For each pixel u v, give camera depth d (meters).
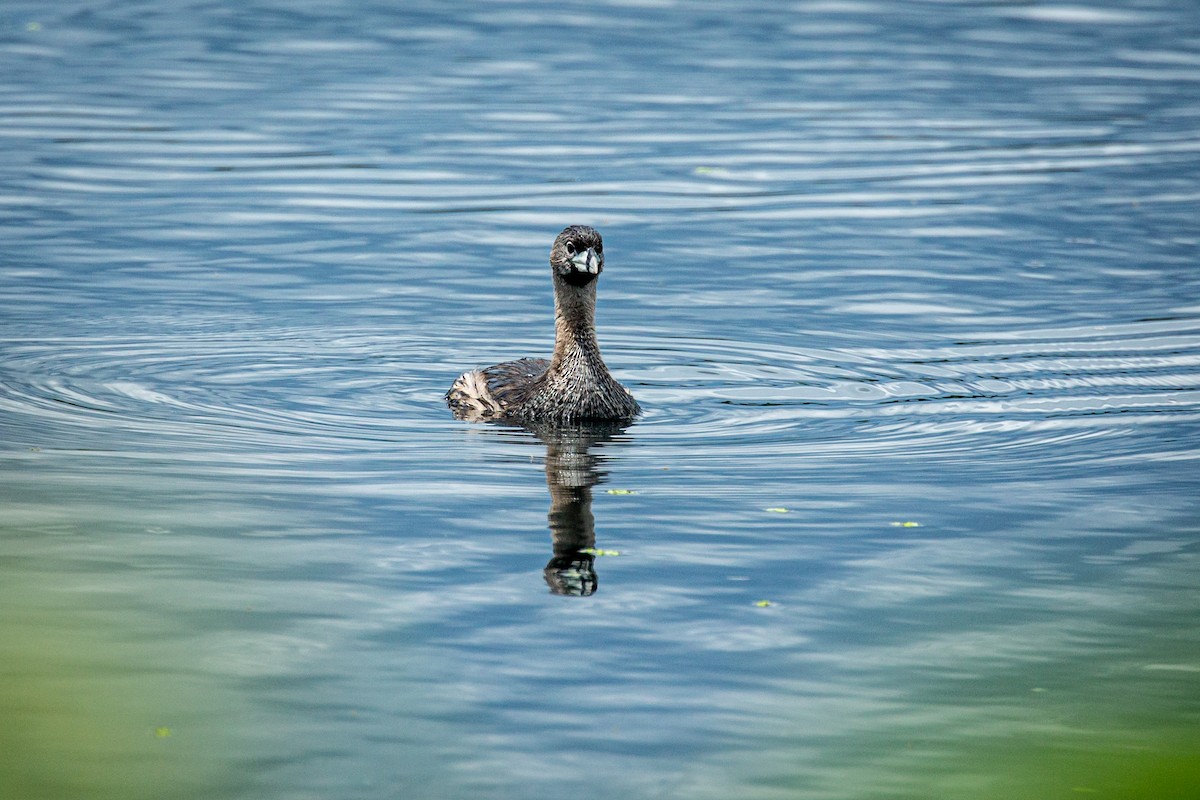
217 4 46.66
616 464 15.32
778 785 8.68
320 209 26.66
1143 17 45.94
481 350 20.28
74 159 29.45
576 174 29.02
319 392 18.23
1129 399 17.75
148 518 13.26
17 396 17.56
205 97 34.88
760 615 11.21
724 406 17.81
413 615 11.13
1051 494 14.23
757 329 21.00
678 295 22.53
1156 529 13.15
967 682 10.01
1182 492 14.23
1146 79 37.84
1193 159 30.23
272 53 39.91
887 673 10.16
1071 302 21.91
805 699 9.80
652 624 11.04
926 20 45.34
